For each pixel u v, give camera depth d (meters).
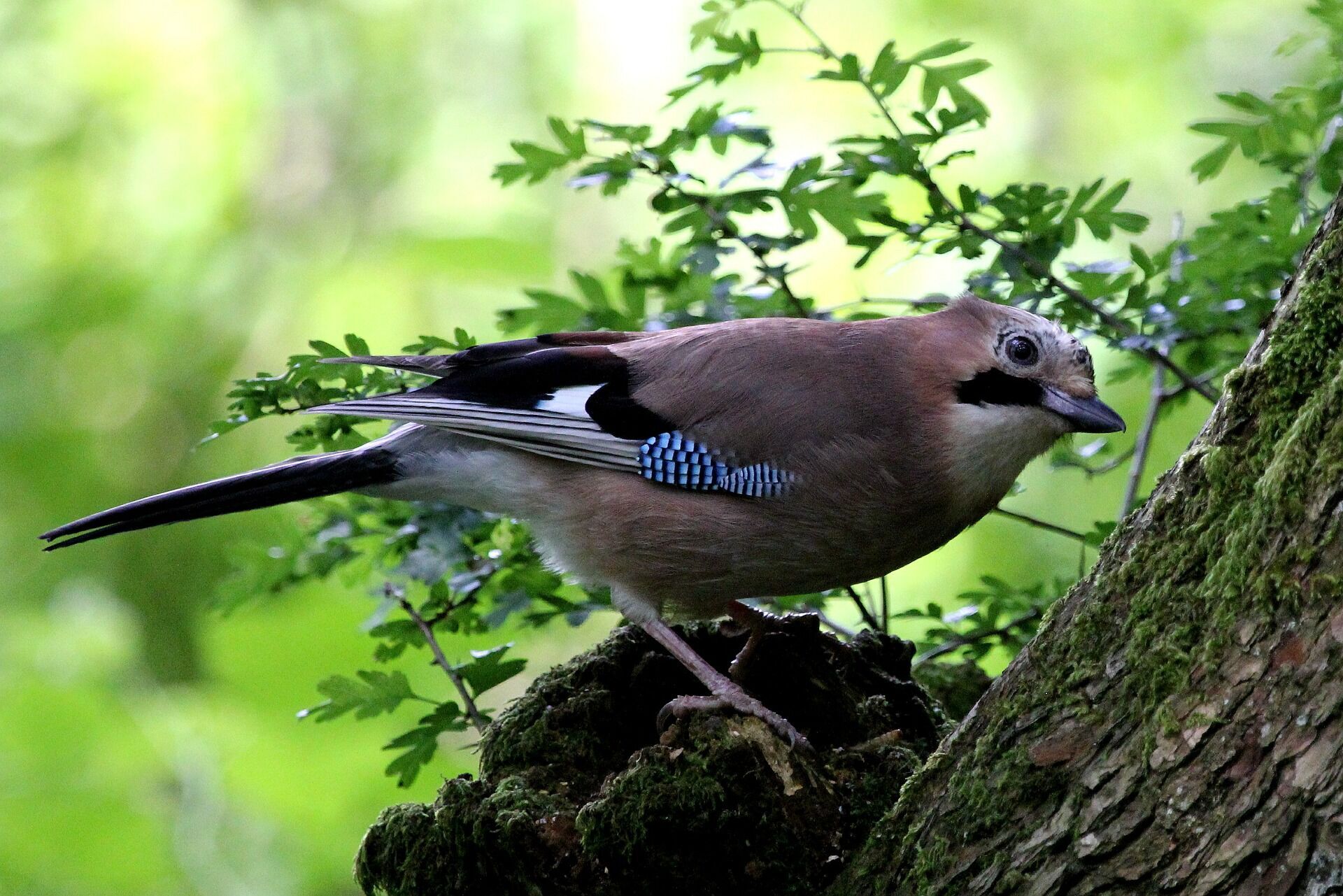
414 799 10.95
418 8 15.78
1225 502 4.71
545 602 7.43
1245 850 4.32
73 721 10.96
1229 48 15.85
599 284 7.91
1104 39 15.84
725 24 7.30
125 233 14.71
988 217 7.43
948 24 15.93
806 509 6.82
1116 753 4.67
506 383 7.04
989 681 7.89
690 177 7.13
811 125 15.64
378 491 7.28
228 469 14.30
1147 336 7.19
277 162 15.37
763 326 7.17
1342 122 7.33
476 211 15.09
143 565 14.26
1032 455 7.13
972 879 4.85
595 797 5.66
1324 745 4.25
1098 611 4.91
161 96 14.90
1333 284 4.70
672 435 6.85
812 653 6.60
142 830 10.73
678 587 7.02
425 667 11.02
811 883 5.46
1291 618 4.39
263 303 14.45
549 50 15.98
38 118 14.82
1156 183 15.80
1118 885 4.53
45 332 14.28
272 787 10.80
